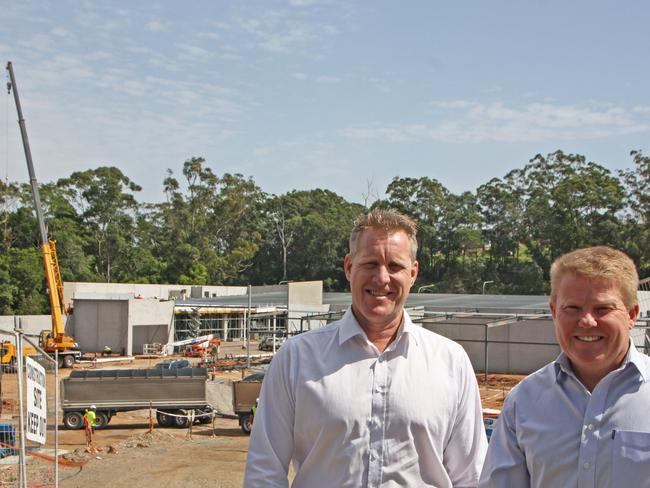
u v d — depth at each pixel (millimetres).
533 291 100375
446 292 105625
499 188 110688
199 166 117875
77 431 24422
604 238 99375
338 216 121312
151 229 112625
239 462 18656
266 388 3941
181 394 25109
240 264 117625
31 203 98062
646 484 3180
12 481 14234
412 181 111062
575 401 3379
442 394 3820
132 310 58750
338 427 3719
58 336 47812
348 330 3828
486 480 3586
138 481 16375
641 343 36062
